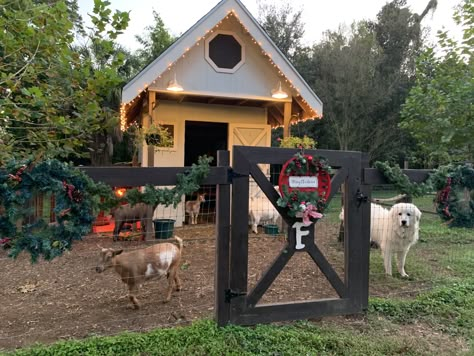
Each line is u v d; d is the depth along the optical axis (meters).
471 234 7.89
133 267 3.70
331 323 3.68
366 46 21.48
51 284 4.59
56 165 2.73
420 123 6.34
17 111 3.31
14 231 2.63
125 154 19.95
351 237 3.87
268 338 3.19
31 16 3.36
